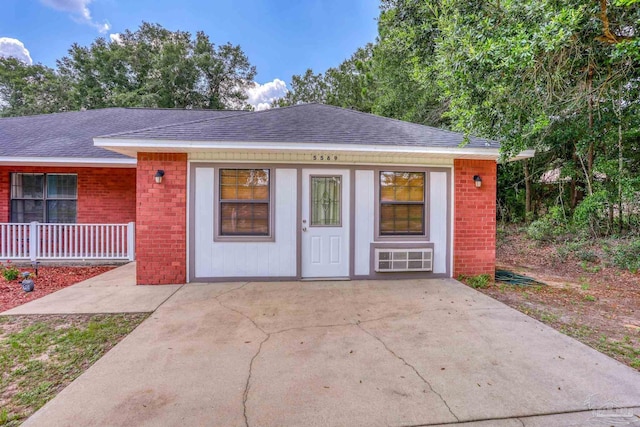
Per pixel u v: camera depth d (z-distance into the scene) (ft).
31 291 17.42
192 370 9.22
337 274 20.01
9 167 26.25
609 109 25.32
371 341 11.25
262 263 19.53
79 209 27.09
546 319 13.43
